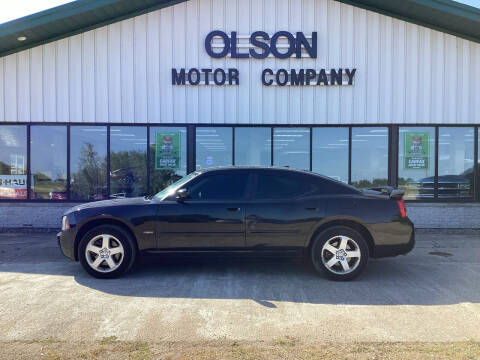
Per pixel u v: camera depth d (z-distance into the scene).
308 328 3.76
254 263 6.38
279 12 9.59
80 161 9.66
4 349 3.29
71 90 9.53
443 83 9.66
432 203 9.68
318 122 9.67
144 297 4.63
